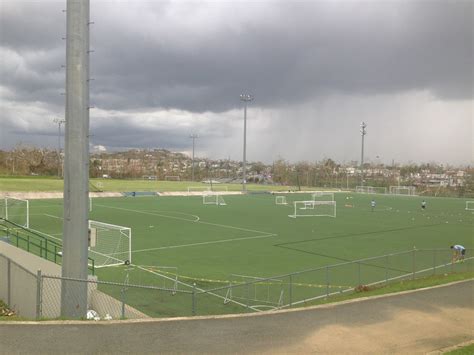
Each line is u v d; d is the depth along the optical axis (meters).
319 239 38.59
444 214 61.56
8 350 10.14
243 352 10.52
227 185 126.44
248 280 23.19
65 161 13.53
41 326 11.48
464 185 117.62
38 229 40.00
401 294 15.53
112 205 66.25
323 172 145.88
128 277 23.45
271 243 36.16
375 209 68.19
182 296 19.53
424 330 12.31
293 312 13.30
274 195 95.88
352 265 27.39
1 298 18.27
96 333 11.18
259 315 12.94
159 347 10.59
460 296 15.39
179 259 29.22
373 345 11.22
